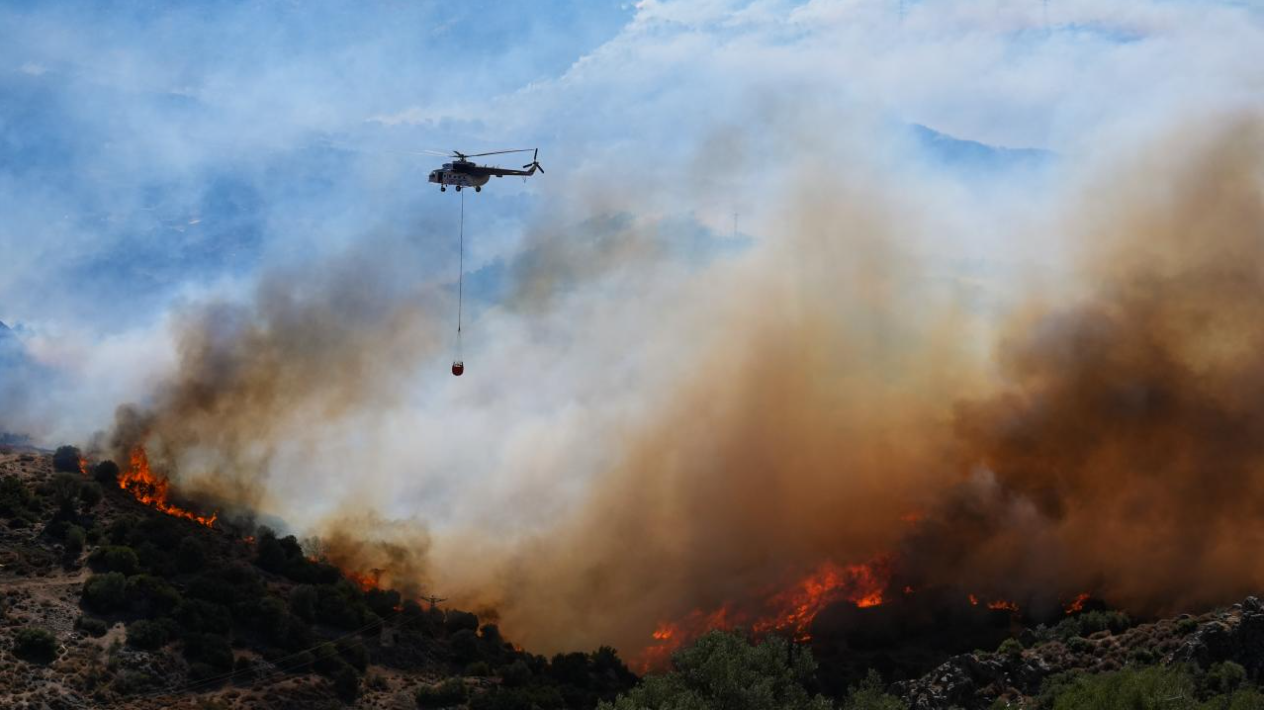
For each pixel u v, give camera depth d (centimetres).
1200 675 6962
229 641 9756
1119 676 6606
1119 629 8919
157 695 8900
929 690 8038
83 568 10306
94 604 9644
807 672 7562
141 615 9712
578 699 10138
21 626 9156
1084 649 8150
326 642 10112
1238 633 7156
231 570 10731
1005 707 7312
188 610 9756
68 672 8819
